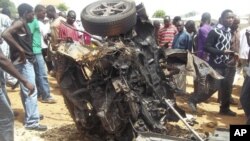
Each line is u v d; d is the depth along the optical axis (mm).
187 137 5242
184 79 5766
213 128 7145
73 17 8930
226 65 7941
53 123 7105
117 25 5426
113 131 5441
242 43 10531
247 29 10211
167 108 5535
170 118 5699
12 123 4746
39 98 8914
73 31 7445
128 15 5418
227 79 8125
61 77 5930
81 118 5820
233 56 8031
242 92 6145
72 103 6086
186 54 5836
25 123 6734
